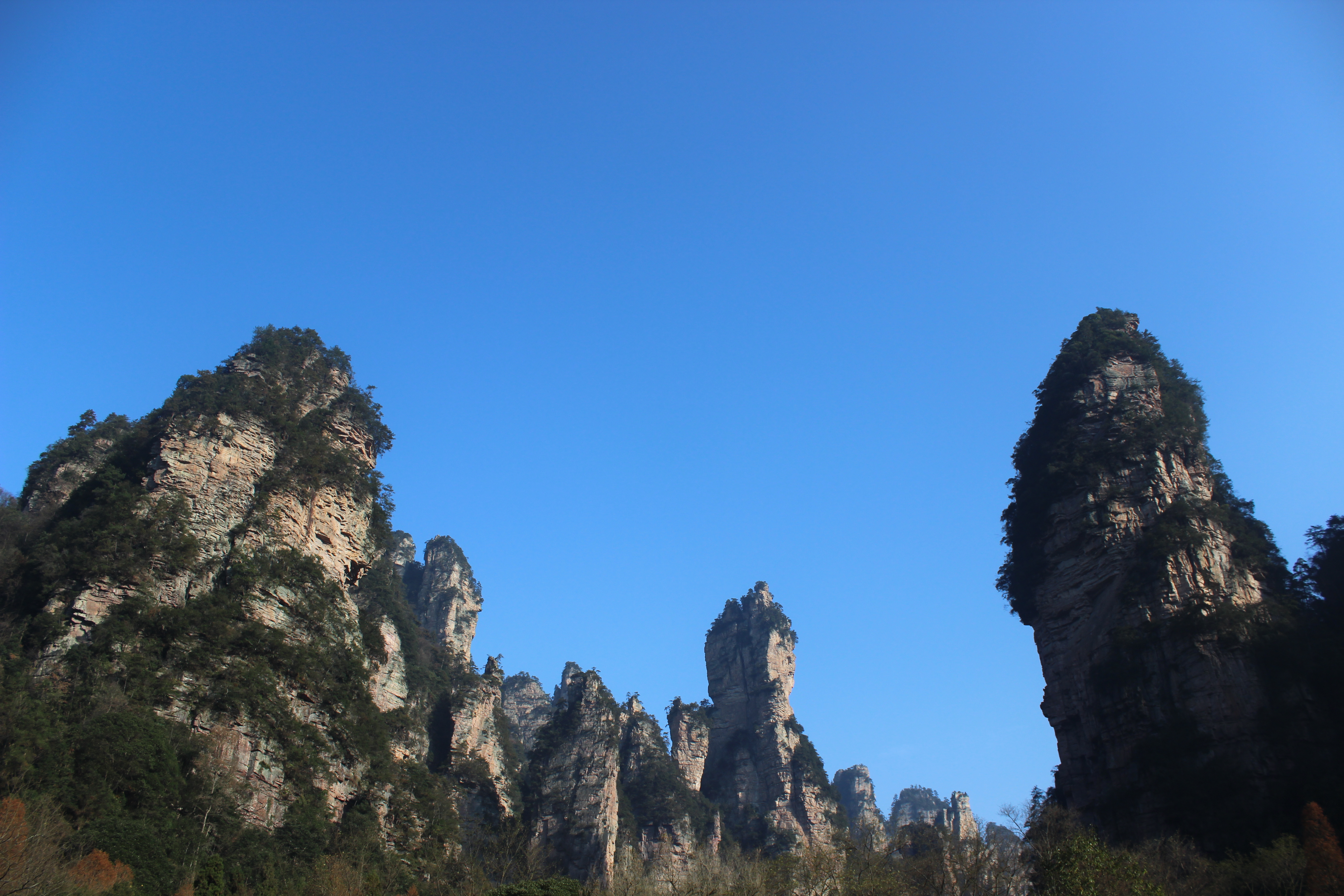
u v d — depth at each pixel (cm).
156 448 9569
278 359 11231
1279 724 8762
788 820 16862
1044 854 7831
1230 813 8412
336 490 10638
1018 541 11550
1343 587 10150
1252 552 10388
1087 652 10256
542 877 10844
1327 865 6769
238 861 7144
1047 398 12100
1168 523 10269
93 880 5856
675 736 17562
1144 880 6781
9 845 5456
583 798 13725
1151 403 11475
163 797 7044
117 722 7181
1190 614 9444
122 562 8550
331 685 9462
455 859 10006
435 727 13838
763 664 19025
